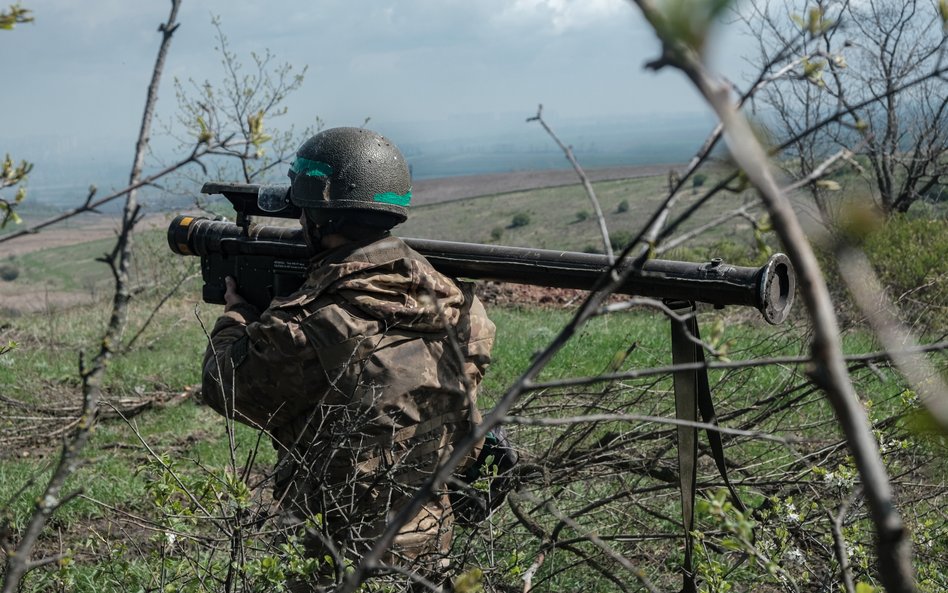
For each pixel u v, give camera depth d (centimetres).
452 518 313
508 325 1062
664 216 117
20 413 688
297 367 284
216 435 683
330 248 299
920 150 1068
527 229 6606
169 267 1190
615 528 410
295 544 266
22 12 139
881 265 864
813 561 359
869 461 69
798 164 961
